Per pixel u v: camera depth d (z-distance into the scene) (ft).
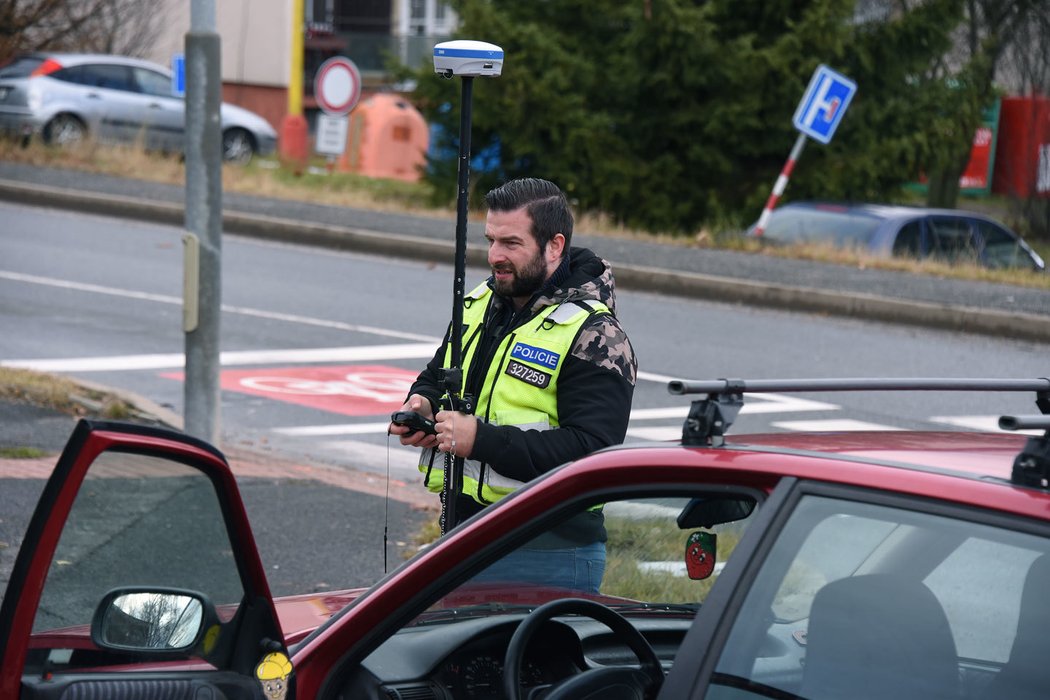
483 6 216.13
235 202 193.57
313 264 163.73
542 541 29.01
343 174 265.95
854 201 184.34
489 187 222.48
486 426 37.06
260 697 26.66
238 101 345.31
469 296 41.55
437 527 73.36
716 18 215.51
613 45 221.25
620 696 28.58
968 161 278.87
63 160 217.56
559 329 38.40
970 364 125.08
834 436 26.86
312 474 85.05
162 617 26.18
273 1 341.21
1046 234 269.64
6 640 23.77
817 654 22.38
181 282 147.84
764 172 220.64
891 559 22.07
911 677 21.65
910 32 216.13
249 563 26.76
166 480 26.86
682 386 25.08
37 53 242.99
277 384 109.70
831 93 185.26
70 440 23.95
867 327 141.08
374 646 29.78
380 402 105.60
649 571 27.61
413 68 227.61
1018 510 20.81
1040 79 265.95
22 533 67.82
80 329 124.57
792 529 23.03
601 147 216.33
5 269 149.07
